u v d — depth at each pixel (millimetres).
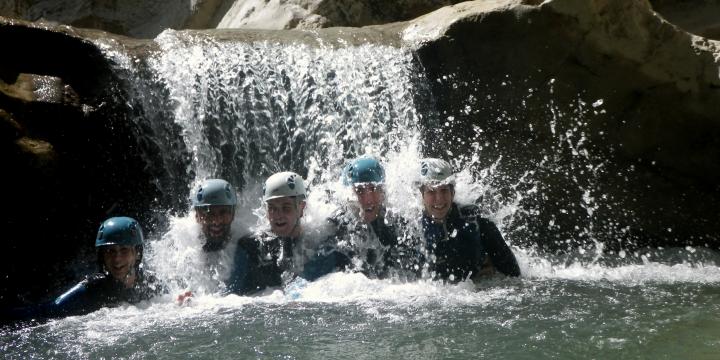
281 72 6527
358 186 5434
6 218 5395
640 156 7055
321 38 6988
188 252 5598
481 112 6859
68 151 5711
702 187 7156
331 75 6641
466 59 6742
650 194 7109
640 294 4883
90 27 10172
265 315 4512
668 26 6664
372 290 5078
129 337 4145
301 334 4074
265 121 6449
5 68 5684
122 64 6086
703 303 4582
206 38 6672
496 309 4504
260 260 5398
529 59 6676
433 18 7152
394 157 6609
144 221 6078
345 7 9117
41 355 3900
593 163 7008
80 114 5773
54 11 10312
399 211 5641
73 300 4832
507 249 5582
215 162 6312
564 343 3785
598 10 6445
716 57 6758
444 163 5508
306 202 5707
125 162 6020
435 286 5211
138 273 5176
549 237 6930
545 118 6883
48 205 5582
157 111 6152
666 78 6762
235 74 6410
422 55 6797
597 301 4676
